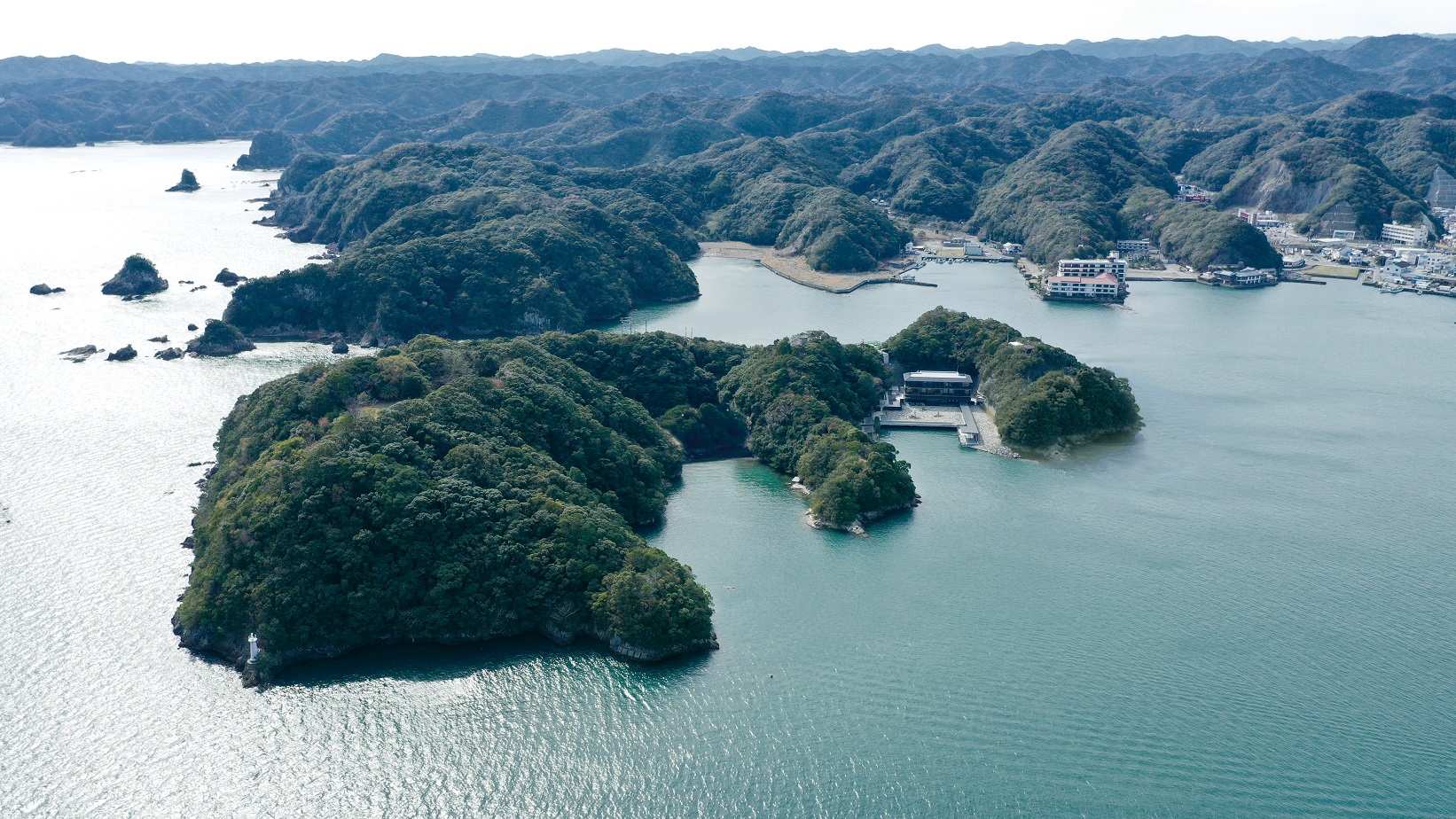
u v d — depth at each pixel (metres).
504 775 151.88
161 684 170.75
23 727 159.62
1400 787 147.62
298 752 156.50
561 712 166.00
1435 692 170.38
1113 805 144.00
